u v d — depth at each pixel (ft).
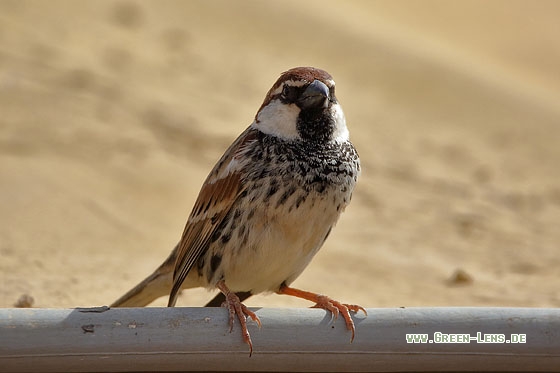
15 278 32.89
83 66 74.28
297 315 22.12
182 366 21.89
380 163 62.85
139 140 57.98
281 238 24.06
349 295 34.86
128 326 21.25
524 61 113.09
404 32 114.11
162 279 27.20
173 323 21.47
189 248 25.53
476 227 49.47
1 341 20.67
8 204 42.88
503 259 43.14
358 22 112.47
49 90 65.77
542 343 22.34
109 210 44.78
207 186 25.21
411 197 55.21
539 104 90.79
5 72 67.82
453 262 42.11
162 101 68.95
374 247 43.93
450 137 74.49
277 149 23.86
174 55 84.74
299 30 102.68
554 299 34.88
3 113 59.16
